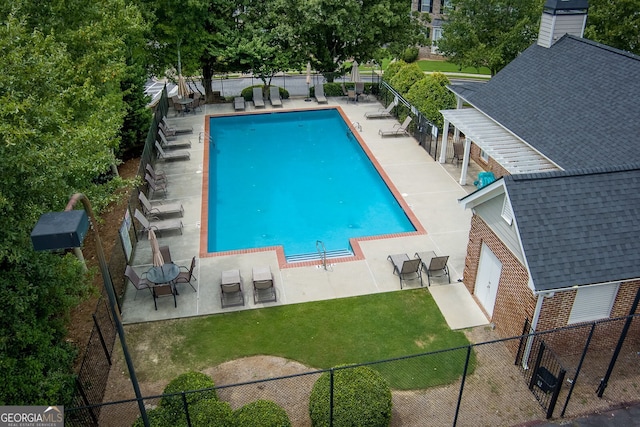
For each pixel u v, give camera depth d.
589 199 12.31
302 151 28.20
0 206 8.71
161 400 11.21
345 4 32.41
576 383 12.49
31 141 10.05
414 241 18.44
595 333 13.16
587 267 11.73
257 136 30.41
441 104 27.33
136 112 24.62
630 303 12.77
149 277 15.37
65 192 10.94
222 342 13.92
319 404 10.79
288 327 14.41
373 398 10.76
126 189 22.23
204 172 24.27
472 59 32.50
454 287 16.03
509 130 19.03
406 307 15.17
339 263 17.25
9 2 13.40
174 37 31.22
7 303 9.62
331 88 35.69
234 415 10.70
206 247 18.33
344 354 13.46
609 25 28.30
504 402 12.05
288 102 34.69
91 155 12.99
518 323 13.06
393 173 23.75
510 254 13.10
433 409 11.88
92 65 17.00
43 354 10.66
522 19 31.03
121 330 8.38
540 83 20.45
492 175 21.47
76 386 11.11
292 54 34.44
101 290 14.87
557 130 17.55
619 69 18.19
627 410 11.82
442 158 24.59
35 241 6.45
